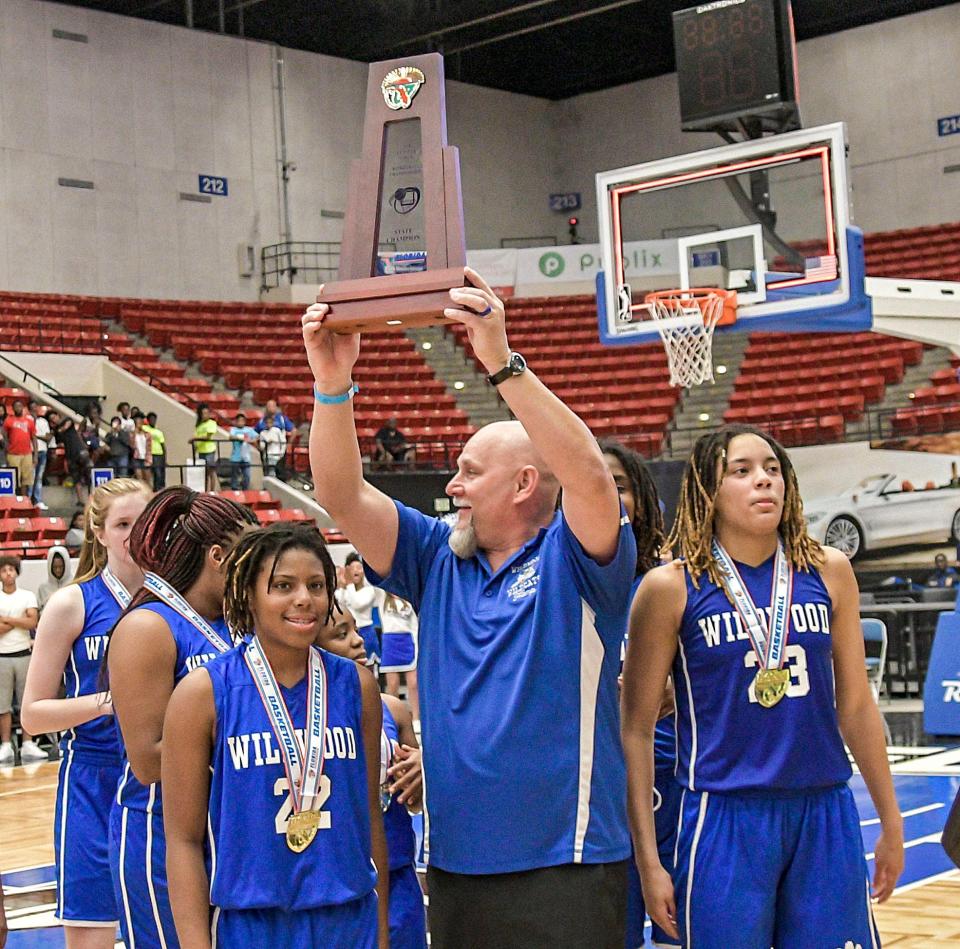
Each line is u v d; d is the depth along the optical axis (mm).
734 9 11367
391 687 11938
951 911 5277
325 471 2678
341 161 25797
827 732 2859
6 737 11297
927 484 16172
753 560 2947
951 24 24719
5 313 20844
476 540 2713
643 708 2951
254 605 2600
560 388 22578
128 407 18016
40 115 22266
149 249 23281
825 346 21453
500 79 28578
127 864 2963
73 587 3670
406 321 2420
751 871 2789
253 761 2541
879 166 25359
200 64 24125
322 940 2535
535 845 2506
